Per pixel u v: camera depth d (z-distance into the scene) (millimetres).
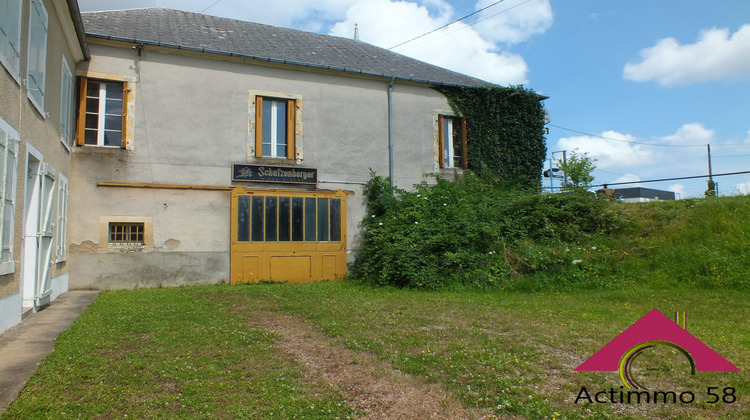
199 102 11617
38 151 7320
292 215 12320
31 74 6844
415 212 11953
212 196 11555
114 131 10977
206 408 3676
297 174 12477
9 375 4156
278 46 13633
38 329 6055
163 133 11203
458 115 14711
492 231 11133
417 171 14031
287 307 7977
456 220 11586
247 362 4840
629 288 9391
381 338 5828
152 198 10992
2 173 5574
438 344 5555
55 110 8539
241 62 12109
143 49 11164
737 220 11141
